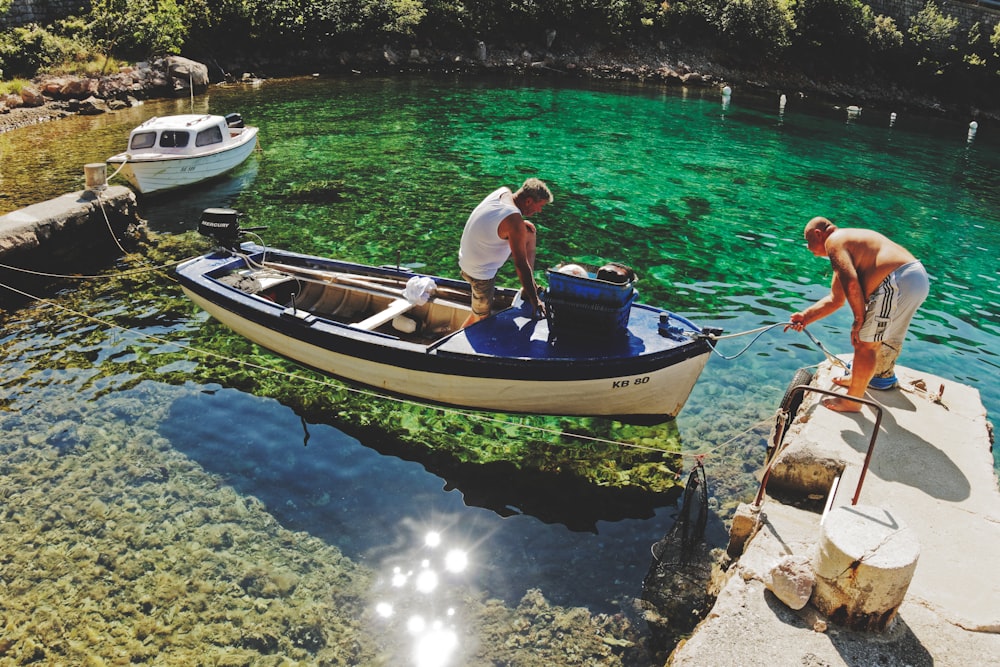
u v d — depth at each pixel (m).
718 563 5.45
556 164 19.06
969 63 41.44
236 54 29.97
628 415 7.04
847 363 6.70
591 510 6.23
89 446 6.85
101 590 5.29
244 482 6.46
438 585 5.38
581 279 6.45
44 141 18.08
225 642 4.90
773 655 3.79
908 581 3.71
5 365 8.23
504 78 33.41
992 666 3.70
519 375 6.53
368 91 28.00
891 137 28.17
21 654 4.80
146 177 13.88
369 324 7.43
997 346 9.87
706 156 21.34
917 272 5.42
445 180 16.67
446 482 6.57
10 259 10.02
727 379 8.44
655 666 4.69
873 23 41.34
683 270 12.07
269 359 8.56
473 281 7.04
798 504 5.19
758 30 38.19
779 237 14.12
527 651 4.83
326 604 5.21
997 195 19.33
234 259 9.07
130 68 24.62
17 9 24.38
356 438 7.17
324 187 15.61
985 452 5.37
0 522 5.87
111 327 9.27
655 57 38.19
